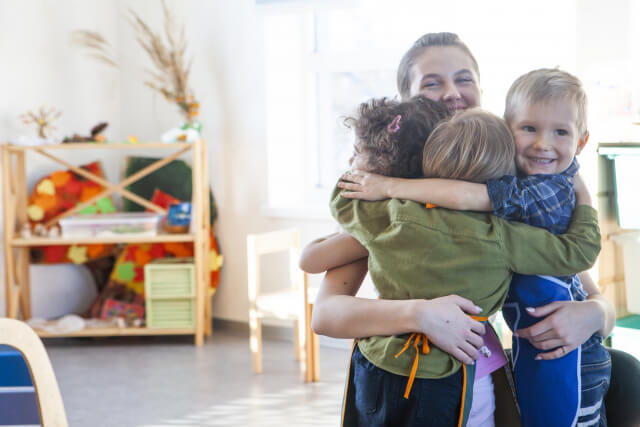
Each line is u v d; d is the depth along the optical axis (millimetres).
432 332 1111
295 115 4059
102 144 3885
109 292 4254
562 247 1148
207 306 4152
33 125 4180
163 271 3945
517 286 1221
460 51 1373
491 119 1221
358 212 1256
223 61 4227
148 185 4367
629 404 1262
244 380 3352
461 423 1125
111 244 4328
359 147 1318
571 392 1184
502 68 3072
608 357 1262
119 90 4613
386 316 1151
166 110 4473
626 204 2264
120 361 3719
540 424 1198
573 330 1169
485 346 1192
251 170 4168
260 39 4051
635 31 2588
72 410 2992
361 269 1312
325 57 3904
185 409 2975
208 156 4332
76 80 4414
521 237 1144
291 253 3732
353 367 1229
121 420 2863
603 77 2436
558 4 2865
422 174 1284
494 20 3090
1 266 4074
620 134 2217
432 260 1155
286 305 3383
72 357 3820
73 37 4379
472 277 1148
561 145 1220
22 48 4102
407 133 1266
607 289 2379
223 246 4312
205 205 4090
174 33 4395
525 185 1186
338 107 3957
